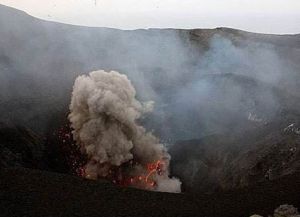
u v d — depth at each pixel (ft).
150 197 58.44
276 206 54.60
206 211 53.72
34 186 59.36
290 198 56.54
